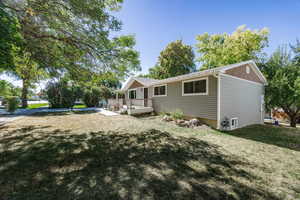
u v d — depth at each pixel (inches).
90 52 175.8
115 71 203.9
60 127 248.7
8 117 367.9
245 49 585.3
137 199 76.3
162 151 149.3
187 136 216.5
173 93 417.7
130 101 477.1
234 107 325.7
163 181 94.3
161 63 1027.9
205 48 793.6
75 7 133.0
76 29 152.3
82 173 100.7
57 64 165.8
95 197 76.3
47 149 144.6
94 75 201.9
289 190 90.9
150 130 240.2
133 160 125.1
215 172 109.9
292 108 441.7
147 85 510.0
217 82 293.3
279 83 406.6
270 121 501.4
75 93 688.4
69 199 74.0
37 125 263.6
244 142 199.5
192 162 125.9
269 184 96.9
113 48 178.5
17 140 172.6
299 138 235.0
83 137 190.2
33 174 97.7
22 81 189.5
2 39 81.0
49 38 154.8
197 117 341.1
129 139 187.3
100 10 138.6
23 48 125.1
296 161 137.2
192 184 92.4
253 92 390.3
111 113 464.8
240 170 115.0
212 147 170.7
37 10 128.5
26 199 73.4
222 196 82.1
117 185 87.7
